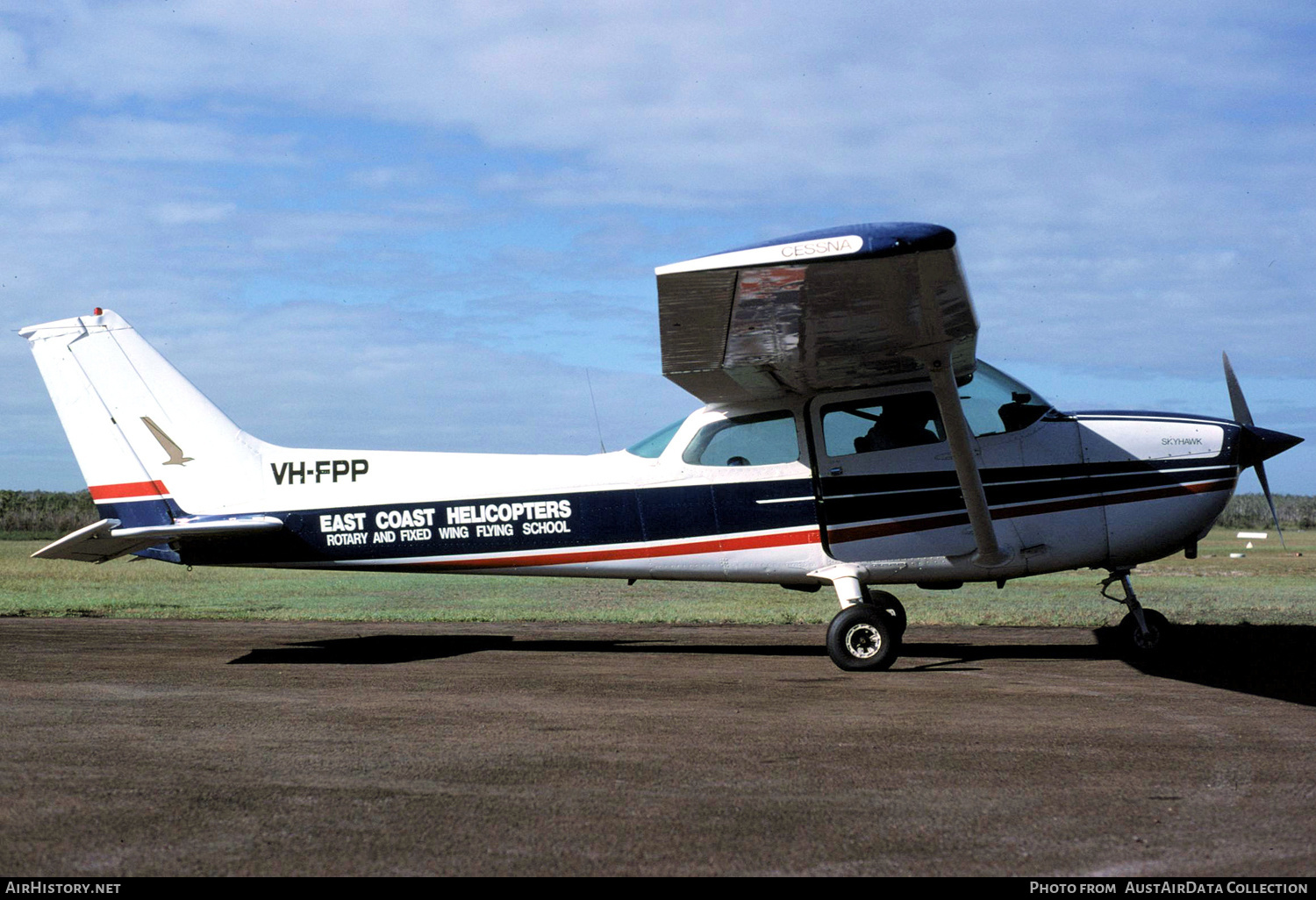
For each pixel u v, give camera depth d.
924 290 5.04
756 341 5.78
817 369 6.41
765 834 3.05
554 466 7.34
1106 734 4.42
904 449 6.82
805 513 6.89
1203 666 6.54
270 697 5.41
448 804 3.38
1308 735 4.40
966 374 6.96
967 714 4.90
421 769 3.83
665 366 6.19
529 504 7.29
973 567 6.78
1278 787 3.55
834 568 6.86
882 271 4.75
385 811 3.29
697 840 2.99
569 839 3.01
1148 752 4.09
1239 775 3.71
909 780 3.66
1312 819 3.18
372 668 6.52
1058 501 6.77
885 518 6.79
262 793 3.50
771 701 5.29
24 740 4.34
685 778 3.69
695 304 5.16
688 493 7.07
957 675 6.21
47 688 5.73
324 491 7.48
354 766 3.88
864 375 6.63
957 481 6.75
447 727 4.61
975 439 6.81
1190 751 4.10
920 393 6.83
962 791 3.51
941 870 2.75
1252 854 2.87
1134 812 3.25
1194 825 3.12
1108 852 2.89
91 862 2.82
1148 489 6.79
